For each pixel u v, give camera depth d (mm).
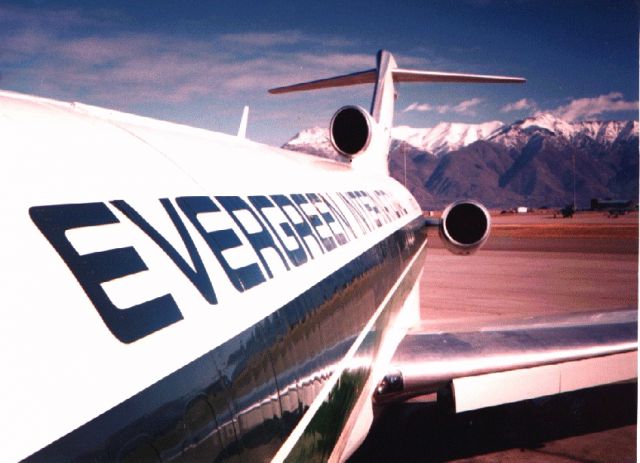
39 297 1545
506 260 28781
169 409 1798
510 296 18141
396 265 6914
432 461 6367
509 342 6402
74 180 1980
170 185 2547
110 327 1701
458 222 10062
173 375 1859
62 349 1519
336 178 6461
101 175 2141
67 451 1409
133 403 1656
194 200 2643
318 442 3348
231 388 2189
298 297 3143
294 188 4410
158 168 2582
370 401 5285
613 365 6211
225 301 2355
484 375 5824
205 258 2389
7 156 1827
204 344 2082
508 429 7238
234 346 2279
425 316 15148
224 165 3420
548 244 37250
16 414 1332
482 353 6133
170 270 2111
